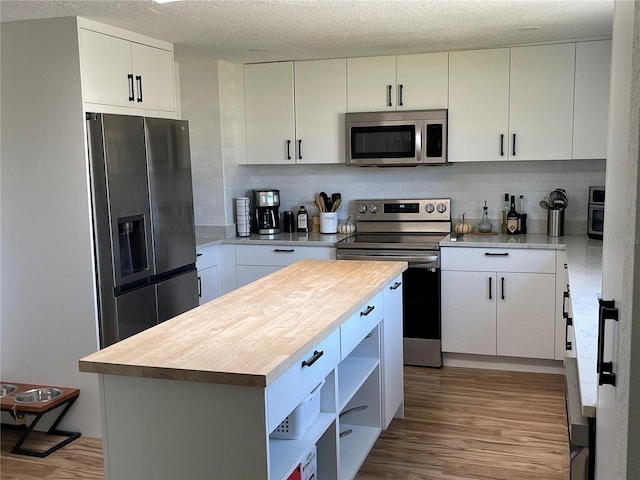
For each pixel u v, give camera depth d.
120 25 3.74
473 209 5.31
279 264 5.19
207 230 5.42
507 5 3.46
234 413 2.01
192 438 2.07
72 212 3.62
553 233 4.91
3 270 3.80
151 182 3.97
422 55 4.93
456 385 4.48
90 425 3.81
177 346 2.24
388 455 3.45
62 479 3.31
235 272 5.33
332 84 5.16
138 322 3.86
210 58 5.10
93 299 3.65
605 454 1.33
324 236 5.36
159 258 4.05
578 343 2.16
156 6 3.29
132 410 2.13
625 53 1.19
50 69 3.54
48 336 3.78
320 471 2.76
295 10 3.47
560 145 4.72
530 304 4.60
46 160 3.62
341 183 5.61
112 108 3.77
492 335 4.71
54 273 3.71
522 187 5.17
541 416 3.91
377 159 5.09
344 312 2.67
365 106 5.11
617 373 1.11
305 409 2.50
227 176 5.36
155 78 4.20
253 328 2.45
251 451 2.01
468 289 4.73
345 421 3.47
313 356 2.37
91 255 3.61
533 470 3.25
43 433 3.85
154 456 2.13
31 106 3.60
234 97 5.43
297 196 5.73
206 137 5.30
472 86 4.85
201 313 2.71
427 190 5.41
